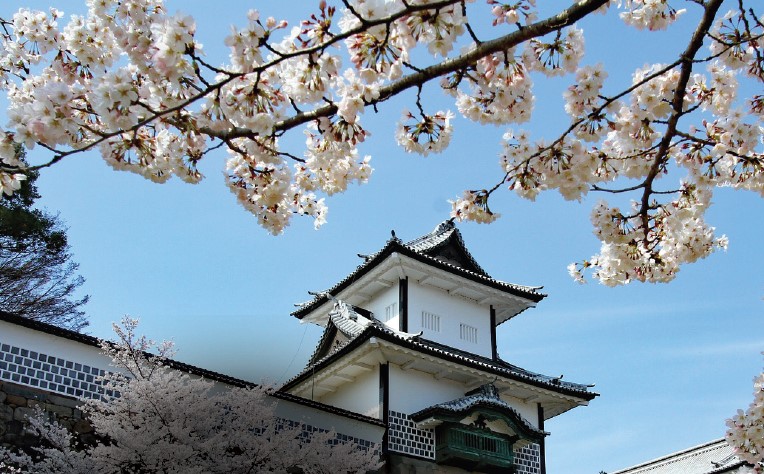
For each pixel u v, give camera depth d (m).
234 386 16.30
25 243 29.31
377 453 19.14
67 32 5.87
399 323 22.41
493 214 7.05
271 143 5.72
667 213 7.54
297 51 4.91
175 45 4.75
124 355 14.29
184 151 6.19
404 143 6.06
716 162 7.15
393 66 5.31
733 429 10.30
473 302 24.62
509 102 5.72
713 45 6.68
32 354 13.88
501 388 22.36
